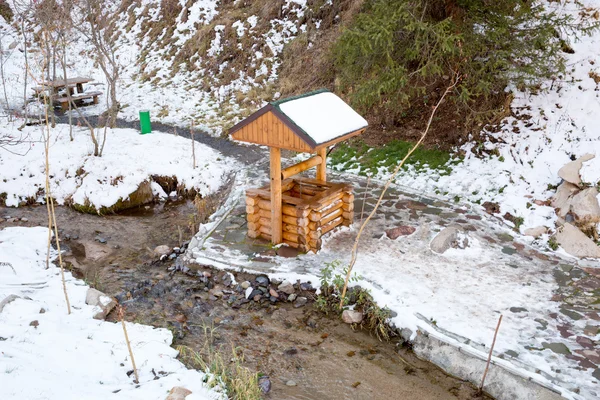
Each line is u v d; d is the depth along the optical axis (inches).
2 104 743.1
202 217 420.8
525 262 330.3
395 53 439.5
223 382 237.8
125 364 244.4
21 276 325.1
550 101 456.8
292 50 693.9
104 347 255.3
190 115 671.1
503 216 384.8
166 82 783.7
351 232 370.6
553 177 400.5
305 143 299.1
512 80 438.0
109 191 462.3
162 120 665.0
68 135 589.3
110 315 297.3
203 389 229.8
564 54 479.8
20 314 273.6
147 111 601.3
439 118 497.7
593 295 293.9
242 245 358.0
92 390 216.7
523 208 384.8
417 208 404.8
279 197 341.4
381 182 455.5
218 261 339.6
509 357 243.1
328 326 289.3
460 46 419.8
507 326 266.8
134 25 976.9
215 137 599.2
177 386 222.7
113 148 546.0
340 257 337.7
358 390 242.8
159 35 909.8
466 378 247.8
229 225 388.8
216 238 369.4
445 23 395.5
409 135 502.6
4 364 220.5
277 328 287.3
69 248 386.6
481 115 451.2
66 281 327.3
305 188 378.6
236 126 327.3
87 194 459.5
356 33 415.8
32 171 491.2
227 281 323.9
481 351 248.5
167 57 846.5
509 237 361.1
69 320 279.3
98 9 749.3
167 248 375.6
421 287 302.7
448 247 343.9
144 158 518.0
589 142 411.5
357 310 294.4
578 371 233.6
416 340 268.2
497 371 238.5
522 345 251.9
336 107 339.0
